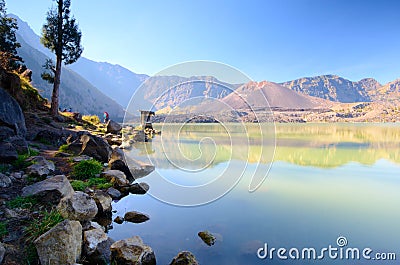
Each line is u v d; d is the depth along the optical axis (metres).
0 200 4.10
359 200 5.70
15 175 5.23
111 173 6.82
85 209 3.82
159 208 5.37
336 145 14.28
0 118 6.80
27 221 3.57
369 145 14.12
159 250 3.73
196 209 5.33
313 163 9.54
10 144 6.07
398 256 3.52
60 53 17.23
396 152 12.06
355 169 8.59
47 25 17.25
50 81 17.62
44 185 4.50
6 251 2.75
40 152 8.41
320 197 5.86
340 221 4.63
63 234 2.86
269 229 4.43
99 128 19.16
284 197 5.97
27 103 14.95
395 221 4.59
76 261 2.97
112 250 3.27
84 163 6.85
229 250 3.75
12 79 13.40
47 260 2.74
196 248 3.81
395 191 6.28
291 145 14.11
